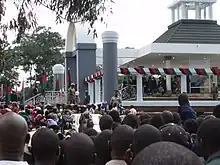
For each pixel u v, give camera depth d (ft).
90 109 76.84
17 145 11.68
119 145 15.26
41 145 13.62
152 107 92.38
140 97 93.50
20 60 210.59
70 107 78.23
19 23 31.09
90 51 127.03
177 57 125.70
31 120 55.31
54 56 218.79
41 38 220.84
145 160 5.74
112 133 15.84
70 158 13.79
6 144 11.53
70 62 137.90
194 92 110.52
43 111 72.23
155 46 114.32
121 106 82.07
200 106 94.58
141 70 92.84
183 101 33.50
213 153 12.10
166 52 114.21
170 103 92.84
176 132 16.31
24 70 219.61
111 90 99.96
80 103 111.86
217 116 24.93
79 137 13.92
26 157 16.39
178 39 123.95
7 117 11.84
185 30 127.44
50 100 120.98
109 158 17.24
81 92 125.08
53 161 13.89
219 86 111.55
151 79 108.88
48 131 13.96
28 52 216.33
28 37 219.41
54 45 220.84
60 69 149.38
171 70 93.56
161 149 5.88
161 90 108.68
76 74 132.36
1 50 35.09
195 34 126.31
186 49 114.62
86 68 126.41
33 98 126.21
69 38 138.10
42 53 217.36
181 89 96.63
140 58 130.52
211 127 12.96
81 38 126.82
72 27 134.21
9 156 11.59
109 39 101.35
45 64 219.00
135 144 15.02
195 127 23.75
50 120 45.44
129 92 97.14
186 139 16.57
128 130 15.52
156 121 23.90
